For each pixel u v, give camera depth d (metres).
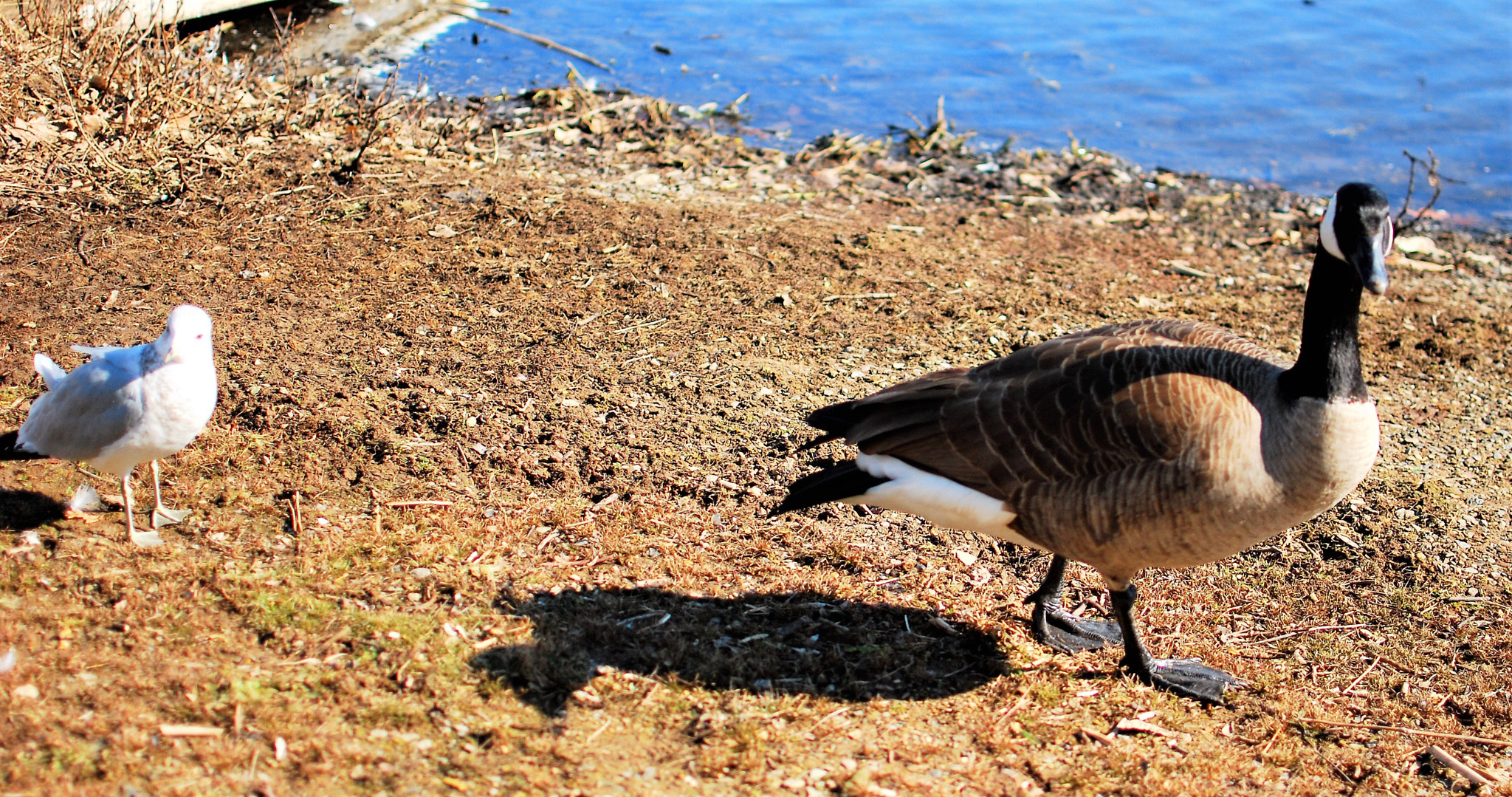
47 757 3.96
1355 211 4.65
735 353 7.98
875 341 8.39
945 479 5.16
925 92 15.62
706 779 4.31
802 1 19.48
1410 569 6.39
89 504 5.58
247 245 8.86
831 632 5.41
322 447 6.35
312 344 7.46
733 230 10.16
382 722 4.37
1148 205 12.27
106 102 10.35
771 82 15.66
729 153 12.70
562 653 4.95
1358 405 4.73
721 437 6.95
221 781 3.96
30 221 8.91
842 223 10.75
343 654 4.73
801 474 6.66
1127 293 9.76
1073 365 5.03
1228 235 11.66
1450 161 14.01
